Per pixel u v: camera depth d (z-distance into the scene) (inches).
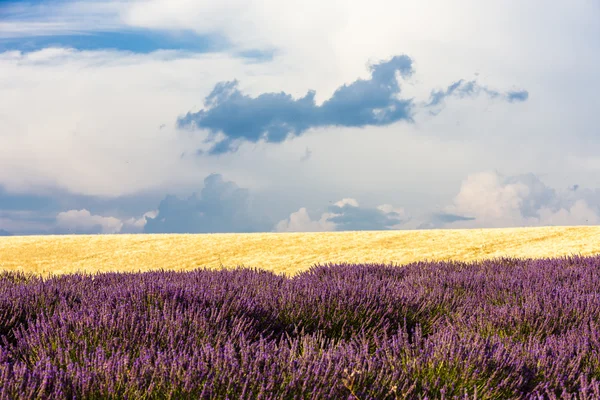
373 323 184.7
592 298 195.2
